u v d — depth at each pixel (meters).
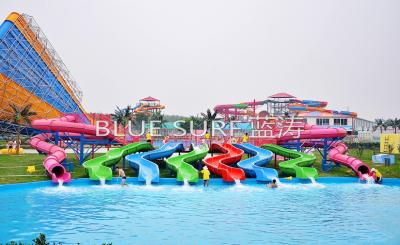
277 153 44.44
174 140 52.75
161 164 44.12
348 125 97.81
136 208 24.56
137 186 33.56
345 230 19.53
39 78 69.25
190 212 23.55
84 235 18.05
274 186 33.81
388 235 18.64
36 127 39.84
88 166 35.59
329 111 99.62
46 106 70.56
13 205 24.55
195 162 43.31
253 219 21.86
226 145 44.59
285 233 18.86
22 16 67.12
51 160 34.44
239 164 39.16
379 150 72.62
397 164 46.53
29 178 33.06
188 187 33.47
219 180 35.22
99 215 22.38
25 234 18.03
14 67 62.75
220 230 19.31
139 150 43.03
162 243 16.97
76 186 32.81
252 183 35.81
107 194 29.45
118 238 17.64
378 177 36.88
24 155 50.62
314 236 18.36
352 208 25.22
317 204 26.55
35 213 22.47
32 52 68.50
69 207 24.38
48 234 18.09
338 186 35.22
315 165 45.09
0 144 70.31
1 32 61.81
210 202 26.91
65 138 45.81
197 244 16.88
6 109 62.00
